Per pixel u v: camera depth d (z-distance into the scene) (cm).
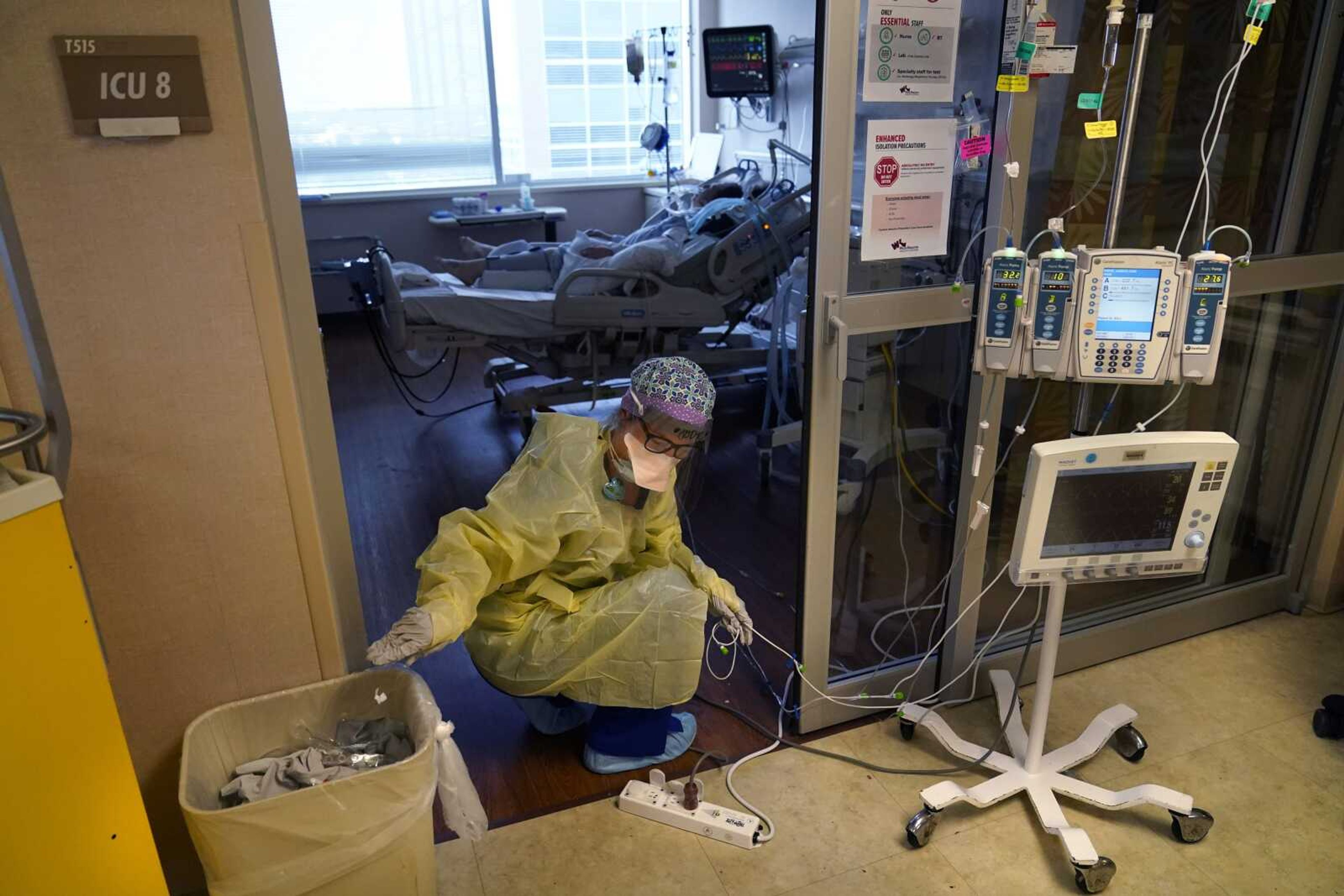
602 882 167
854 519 201
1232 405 235
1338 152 212
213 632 151
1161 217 205
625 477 173
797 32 501
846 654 214
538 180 633
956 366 198
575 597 183
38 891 104
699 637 180
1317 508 247
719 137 580
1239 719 211
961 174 182
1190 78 196
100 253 129
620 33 618
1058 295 158
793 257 374
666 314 356
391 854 139
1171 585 248
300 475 148
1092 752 188
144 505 141
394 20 567
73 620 103
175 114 126
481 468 359
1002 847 175
